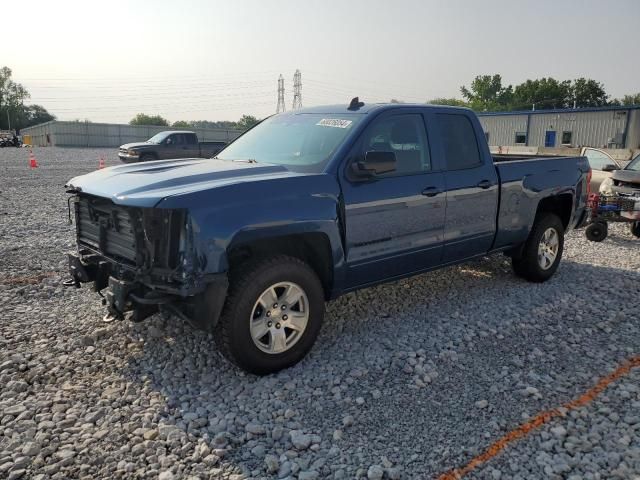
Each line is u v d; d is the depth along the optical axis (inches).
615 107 1494.8
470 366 162.1
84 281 168.6
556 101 3656.5
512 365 163.5
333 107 202.8
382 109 184.7
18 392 142.1
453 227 202.1
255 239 144.8
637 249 341.7
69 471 111.0
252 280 145.4
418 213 187.6
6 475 109.1
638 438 125.4
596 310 212.8
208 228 136.2
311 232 157.1
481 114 1788.9
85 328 183.8
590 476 111.5
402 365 161.2
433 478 110.7
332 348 173.3
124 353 166.1
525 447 121.6
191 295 135.6
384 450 120.1
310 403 139.6
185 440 122.5
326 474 112.0
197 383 148.9
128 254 148.8
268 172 163.5
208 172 157.5
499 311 210.1
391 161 166.9
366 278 178.7
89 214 165.8
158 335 178.1
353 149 171.9
